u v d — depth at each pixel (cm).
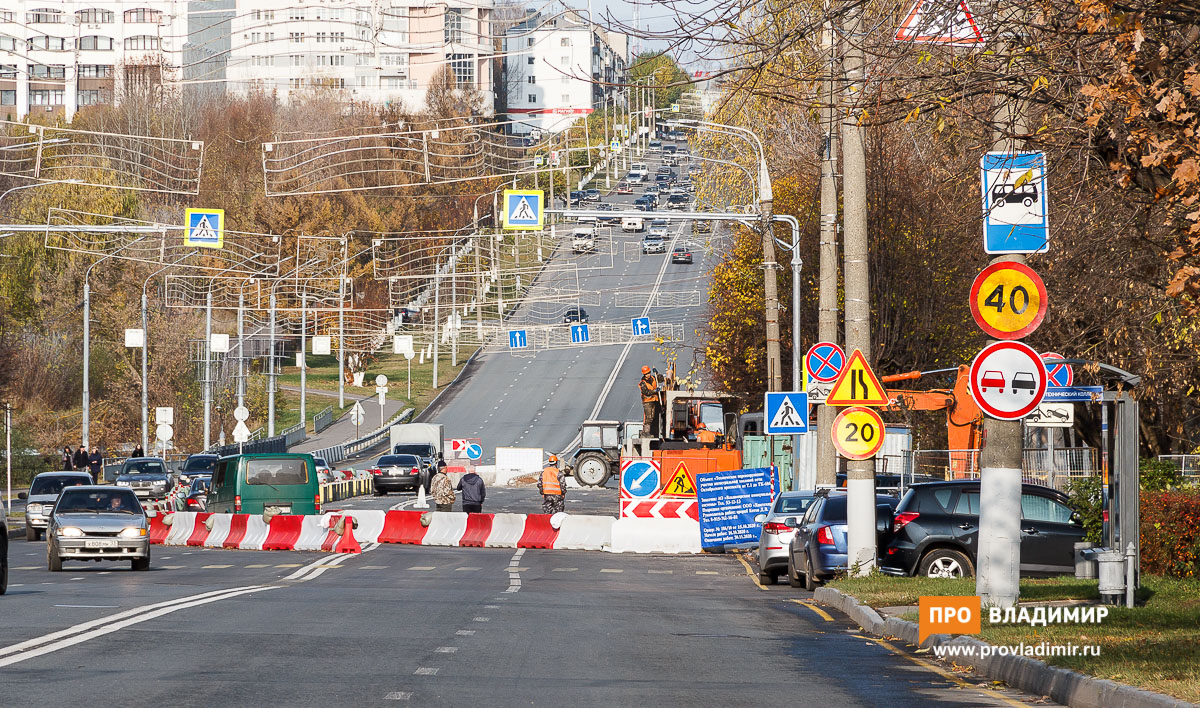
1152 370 5869
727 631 3703
